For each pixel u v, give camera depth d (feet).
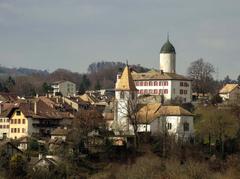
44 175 627.05
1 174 620.90
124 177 610.65
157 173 604.08
